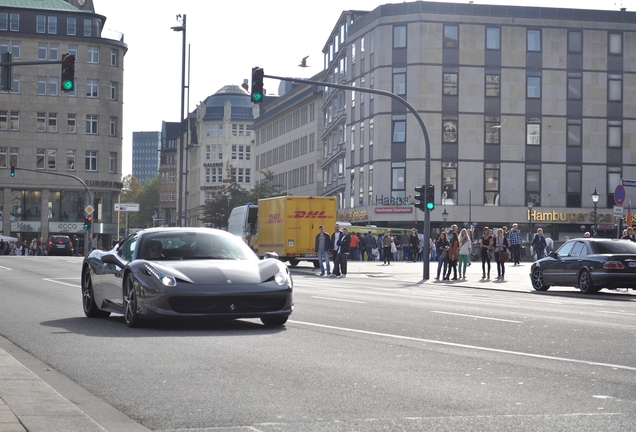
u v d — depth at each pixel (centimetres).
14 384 803
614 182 7931
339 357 1026
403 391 797
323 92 9912
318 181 10219
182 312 1293
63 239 8238
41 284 2689
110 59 9869
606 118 7919
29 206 9638
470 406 725
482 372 916
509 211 7788
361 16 8969
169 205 18450
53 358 1016
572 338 1261
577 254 2709
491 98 7812
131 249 1438
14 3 9656
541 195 7850
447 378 874
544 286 2842
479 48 7794
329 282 3225
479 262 6075
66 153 9706
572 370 936
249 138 15475
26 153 9625
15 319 1511
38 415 659
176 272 1320
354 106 8531
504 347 1140
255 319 1516
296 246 4425
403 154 7788
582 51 7906
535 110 7856
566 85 7888
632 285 2581
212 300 1298
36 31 9662
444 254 3500
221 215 10581
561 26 7881
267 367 944
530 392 795
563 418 675
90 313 1545
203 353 1058
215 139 15462
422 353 1068
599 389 815
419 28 7769
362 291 2586
